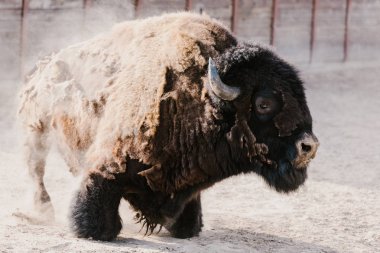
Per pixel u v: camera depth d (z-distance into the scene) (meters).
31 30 34.16
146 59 15.06
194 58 14.77
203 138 14.68
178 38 14.93
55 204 18.73
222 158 14.82
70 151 16.27
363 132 31.97
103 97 15.29
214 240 16.23
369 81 45.50
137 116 14.71
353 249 16.77
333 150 28.14
